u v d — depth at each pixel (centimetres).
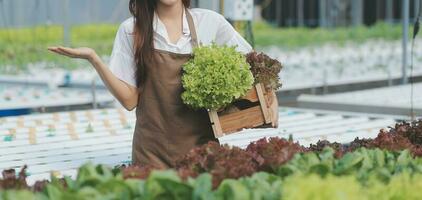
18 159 488
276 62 405
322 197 264
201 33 412
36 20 1336
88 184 281
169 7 402
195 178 297
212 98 384
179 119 398
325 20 2216
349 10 2312
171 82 395
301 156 322
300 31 1948
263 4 2350
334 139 559
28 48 1323
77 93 934
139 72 399
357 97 823
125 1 1355
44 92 949
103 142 557
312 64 1323
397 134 397
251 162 323
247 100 406
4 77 1090
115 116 697
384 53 1514
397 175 304
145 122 402
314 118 692
